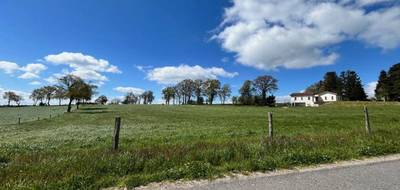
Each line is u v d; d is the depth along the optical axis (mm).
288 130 21750
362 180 6805
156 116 53875
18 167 7695
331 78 143625
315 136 12742
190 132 21859
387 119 32031
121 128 27719
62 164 7887
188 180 7094
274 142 10875
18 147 14211
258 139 12648
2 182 6605
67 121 45750
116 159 8258
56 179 6816
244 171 7820
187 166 7781
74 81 78750
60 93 77375
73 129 29250
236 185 6609
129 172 7645
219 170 7781
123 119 46250
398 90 112500
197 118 45969
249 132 20547
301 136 12938
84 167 7609
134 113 65312
